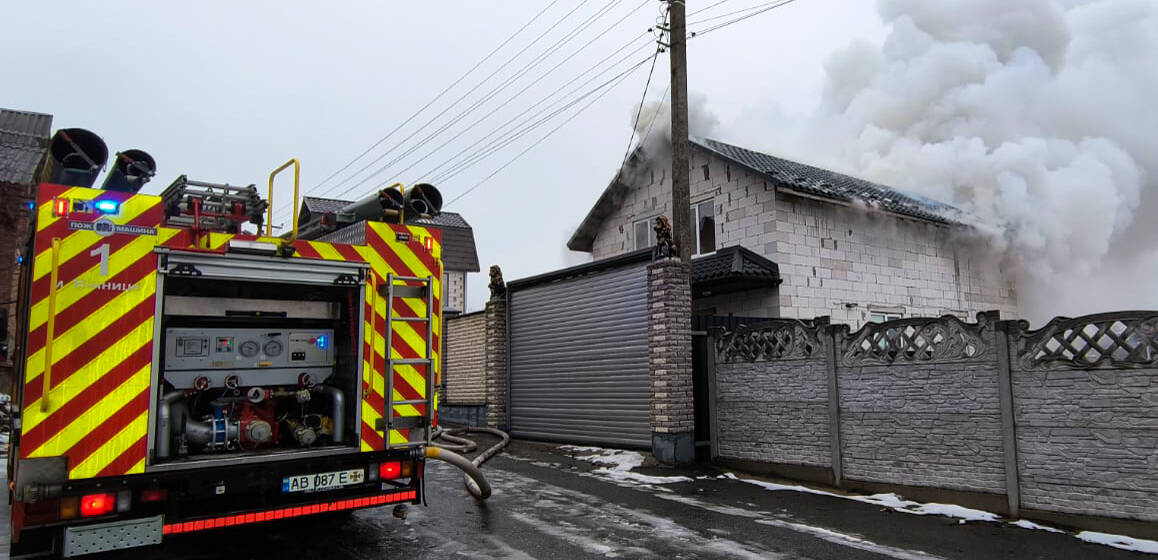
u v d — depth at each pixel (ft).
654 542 19.35
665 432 31.96
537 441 41.81
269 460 16.84
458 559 17.72
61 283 14.33
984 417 22.48
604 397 37.22
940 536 19.83
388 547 18.81
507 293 45.68
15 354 17.76
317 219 22.25
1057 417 20.70
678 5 36.60
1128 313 19.45
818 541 19.40
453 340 55.57
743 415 30.89
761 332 30.25
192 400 17.60
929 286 50.60
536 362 42.75
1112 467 19.49
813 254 45.24
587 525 21.34
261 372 18.15
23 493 13.58
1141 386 19.12
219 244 16.34
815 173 54.13
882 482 25.26
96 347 14.61
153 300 15.42
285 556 18.06
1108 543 18.74
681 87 36.04
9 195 48.70
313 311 18.92
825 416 27.43
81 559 17.75
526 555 18.10
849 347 26.66
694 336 33.68
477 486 25.05
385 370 18.81
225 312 17.43
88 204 14.76
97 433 14.48
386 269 19.13
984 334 22.62
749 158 50.52
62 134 16.37
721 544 19.12
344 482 18.08
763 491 26.78
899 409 24.86
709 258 45.24
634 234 55.62
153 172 17.52
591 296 38.81
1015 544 18.86
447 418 54.75
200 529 15.78
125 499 14.80
